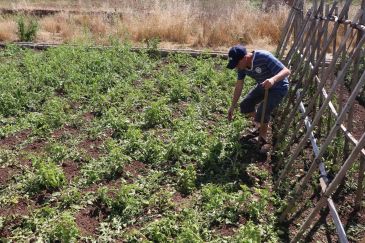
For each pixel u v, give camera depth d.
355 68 5.43
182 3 14.77
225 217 4.92
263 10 14.48
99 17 13.88
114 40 11.30
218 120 7.30
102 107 7.59
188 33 12.80
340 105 5.78
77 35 12.66
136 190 5.34
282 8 13.64
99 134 6.71
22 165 5.88
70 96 8.06
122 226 4.79
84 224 4.80
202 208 5.05
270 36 12.86
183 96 8.09
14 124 7.12
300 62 7.17
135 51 11.01
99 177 5.60
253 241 4.26
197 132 6.45
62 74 8.93
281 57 9.36
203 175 5.71
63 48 10.52
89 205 5.08
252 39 12.58
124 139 6.55
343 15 5.68
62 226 4.47
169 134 6.73
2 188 5.41
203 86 8.63
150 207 5.07
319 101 7.24
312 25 7.19
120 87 8.35
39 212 4.91
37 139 6.61
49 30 13.51
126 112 7.46
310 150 6.43
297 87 6.80
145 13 14.04
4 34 12.45
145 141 6.49
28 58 9.72
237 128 6.67
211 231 4.70
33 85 8.38
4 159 6.02
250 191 5.45
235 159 6.04
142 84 8.79
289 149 6.37
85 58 9.59
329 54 11.31
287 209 4.89
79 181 5.52
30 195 5.25
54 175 5.38
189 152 6.16
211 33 12.45
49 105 7.52
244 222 4.88
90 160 6.01
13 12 16.28
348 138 5.30
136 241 4.52
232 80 8.73
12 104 7.55
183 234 4.41
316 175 5.77
